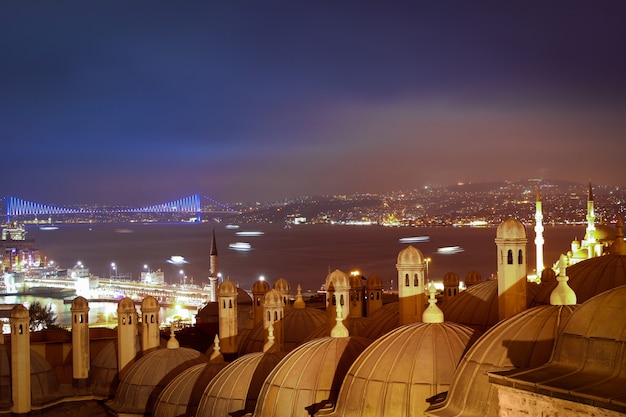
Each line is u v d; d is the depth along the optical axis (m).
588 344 36.25
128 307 85.69
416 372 47.09
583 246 109.06
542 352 41.47
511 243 52.69
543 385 35.28
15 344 81.12
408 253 59.53
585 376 35.53
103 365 86.88
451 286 75.56
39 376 84.25
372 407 47.09
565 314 42.78
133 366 78.31
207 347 105.19
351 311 79.06
